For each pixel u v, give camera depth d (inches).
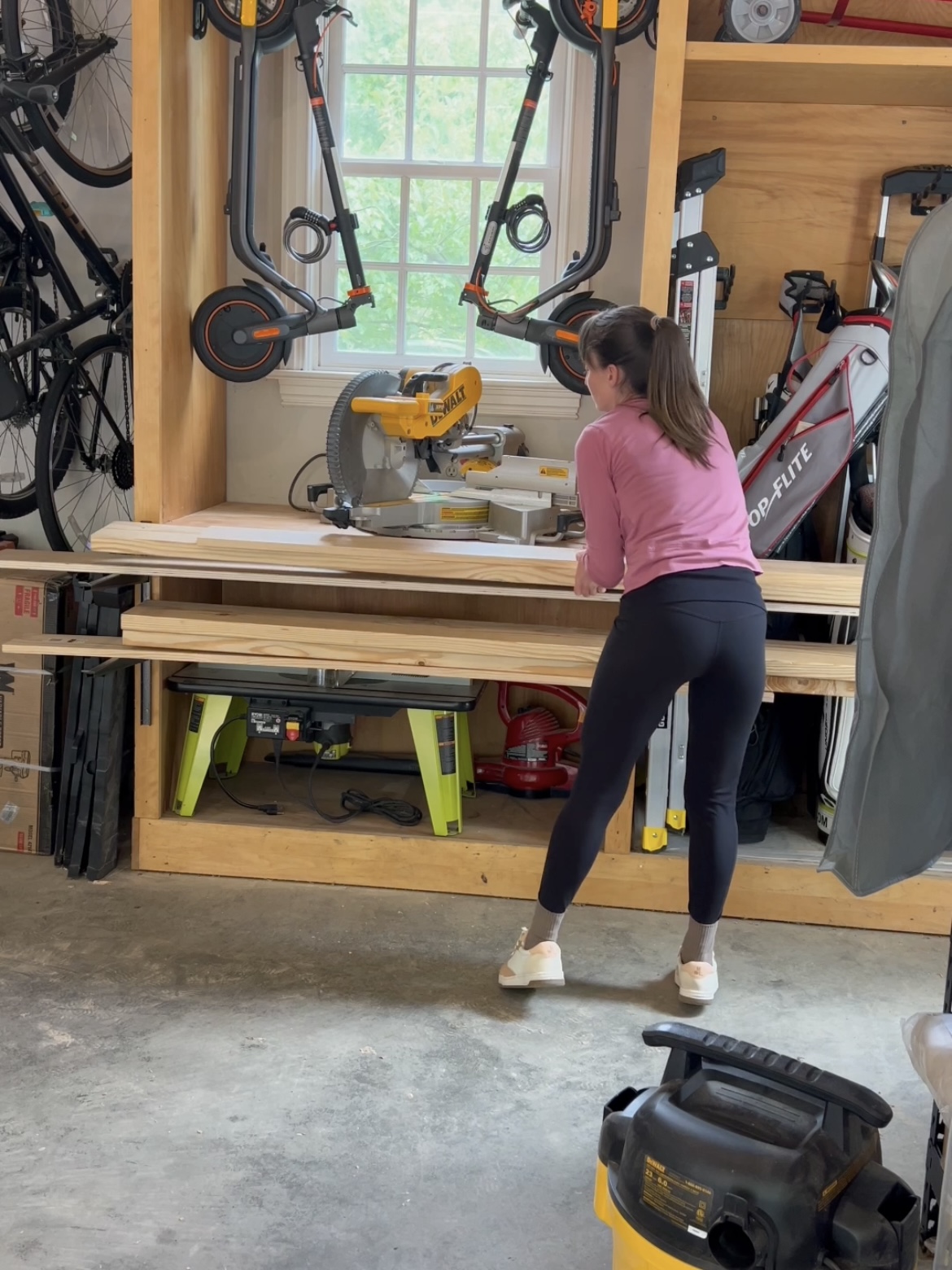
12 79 133.4
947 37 133.7
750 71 123.0
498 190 134.9
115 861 133.6
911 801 64.6
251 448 153.2
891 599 61.4
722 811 105.9
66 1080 94.9
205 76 136.5
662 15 115.9
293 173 146.0
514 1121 92.3
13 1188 82.7
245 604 146.9
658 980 115.0
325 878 132.7
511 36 146.1
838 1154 57.4
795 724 134.1
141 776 132.6
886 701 62.8
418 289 152.6
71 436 153.3
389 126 148.9
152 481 129.3
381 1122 91.5
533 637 122.3
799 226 140.6
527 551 121.0
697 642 98.3
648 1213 56.9
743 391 145.1
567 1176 86.3
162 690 133.0
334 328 135.9
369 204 150.5
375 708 131.7
